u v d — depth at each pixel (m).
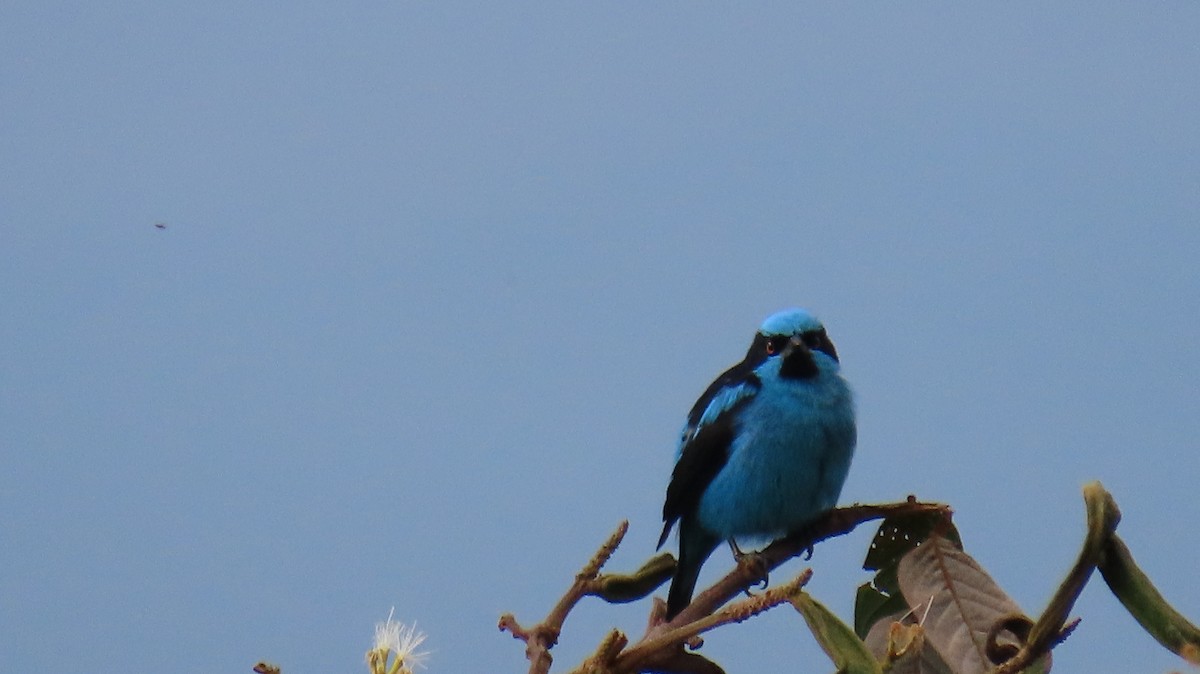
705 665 6.67
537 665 7.41
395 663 5.97
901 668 8.06
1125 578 6.76
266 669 6.22
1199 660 6.41
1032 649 7.02
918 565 8.89
